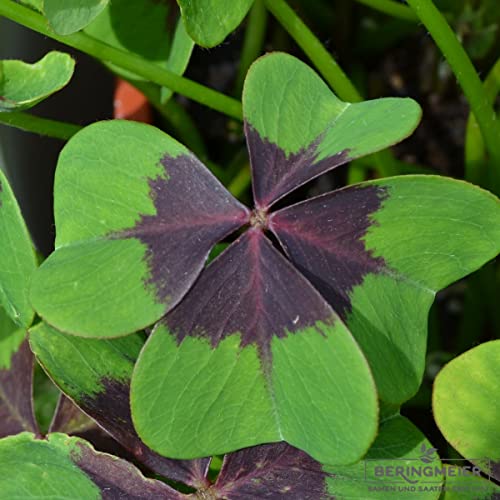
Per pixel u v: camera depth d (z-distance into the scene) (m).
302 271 0.24
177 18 0.29
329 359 0.23
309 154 0.24
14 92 0.26
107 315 0.23
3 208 0.25
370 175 0.33
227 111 0.27
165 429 0.23
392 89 0.36
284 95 0.24
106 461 0.24
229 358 0.24
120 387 0.25
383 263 0.24
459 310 0.33
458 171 0.34
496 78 0.29
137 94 0.34
